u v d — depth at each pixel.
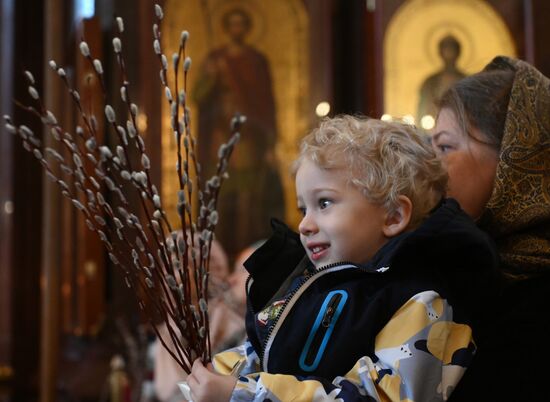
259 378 1.36
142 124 6.74
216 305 3.34
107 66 6.92
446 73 7.41
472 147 1.66
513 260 1.53
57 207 6.10
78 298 6.81
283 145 7.68
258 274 1.64
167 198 6.68
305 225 1.54
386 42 7.44
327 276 1.48
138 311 6.75
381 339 1.41
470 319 1.50
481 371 1.47
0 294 8.38
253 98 7.71
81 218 6.80
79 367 6.66
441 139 1.71
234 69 7.70
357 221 1.51
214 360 1.65
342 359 1.41
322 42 7.71
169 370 3.66
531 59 7.16
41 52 8.36
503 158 1.57
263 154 7.66
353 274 1.47
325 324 1.44
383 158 1.52
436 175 1.56
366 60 7.57
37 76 8.32
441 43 7.43
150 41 6.96
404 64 7.43
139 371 4.48
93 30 6.48
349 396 1.31
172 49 7.45
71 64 6.82
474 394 1.46
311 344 1.44
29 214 8.47
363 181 1.50
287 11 7.77
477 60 7.42
